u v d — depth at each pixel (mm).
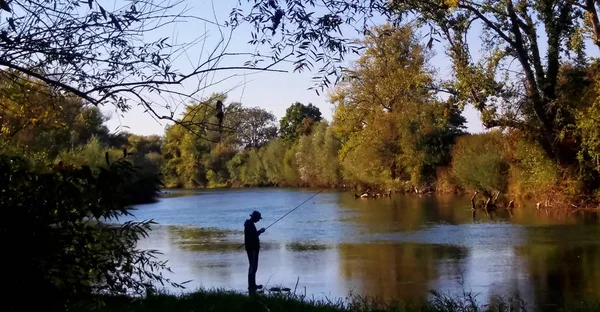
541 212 32500
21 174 4734
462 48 28438
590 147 28609
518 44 28578
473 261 18828
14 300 4609
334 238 26203
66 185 4766
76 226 4918
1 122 6633
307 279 16812
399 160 55781
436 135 53344
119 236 5270
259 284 16094
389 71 31891
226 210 45094
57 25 5113
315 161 73312
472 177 40125
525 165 35312
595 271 16328
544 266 17453
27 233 4645
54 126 6914
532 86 29578
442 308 10992
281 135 77312
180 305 9680
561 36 29047
